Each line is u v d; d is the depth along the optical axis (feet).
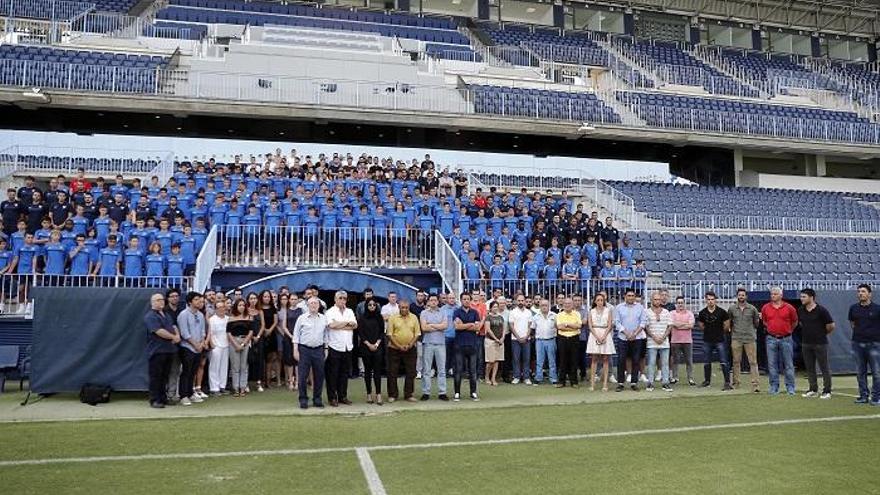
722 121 92.17
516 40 110.73
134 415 30.66
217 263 51.98
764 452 23.22
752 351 39.93
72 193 58.49
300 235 54.03
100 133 80.43
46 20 89.45
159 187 63.77
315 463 21.83
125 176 74.08
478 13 118.42
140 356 35.70
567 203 71.56
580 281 53.31
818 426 28.07
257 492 18.61
